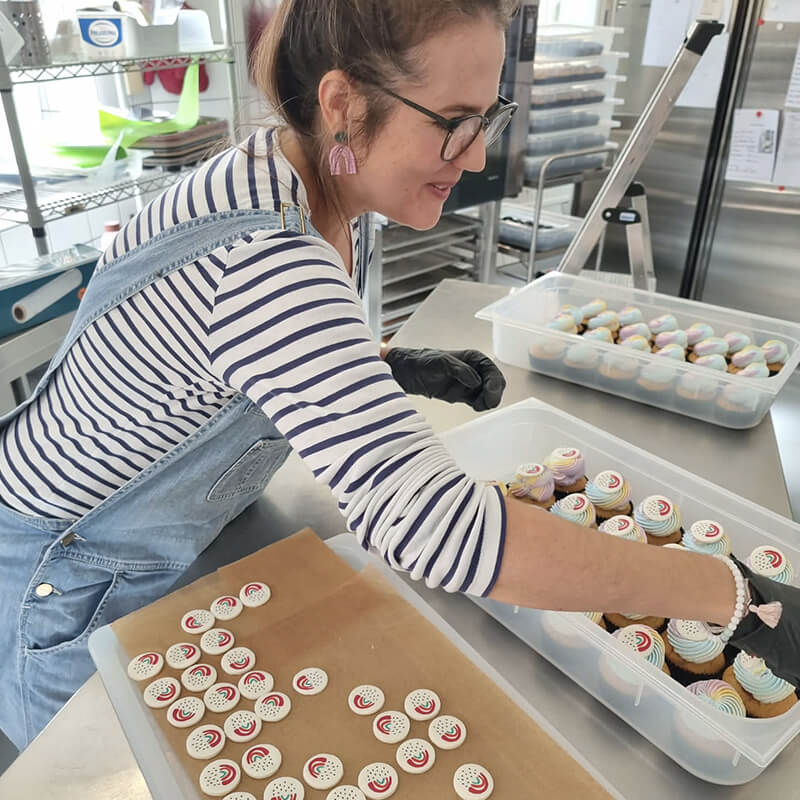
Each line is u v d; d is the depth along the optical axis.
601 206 1.53
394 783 0.60
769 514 0.87
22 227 2.03
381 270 2.30
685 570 0.57
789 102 2.38
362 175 0.63
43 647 0.84
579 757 0.63
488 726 0.65
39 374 1.63
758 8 2.31
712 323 1.41
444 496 0.54
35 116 2.05
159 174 2.00
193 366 0.65
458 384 1.06
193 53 1.97
